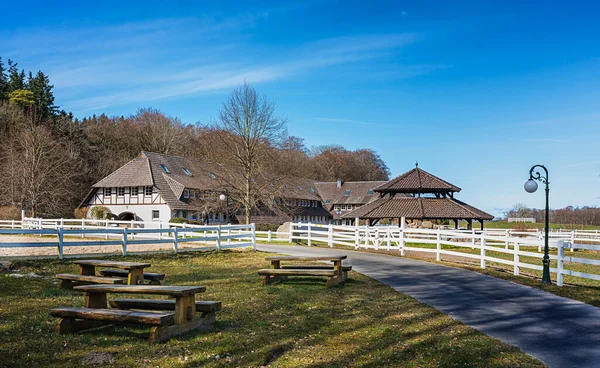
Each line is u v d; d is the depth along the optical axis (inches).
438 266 781.9
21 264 590.6
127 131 3166.8
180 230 855.7
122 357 264.2
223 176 1841.8
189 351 278.5
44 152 2001.7
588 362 281.1
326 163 4224.9
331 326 354.0
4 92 2780.5
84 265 477.4
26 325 317.7
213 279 571.8
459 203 1379.2
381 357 283.0
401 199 1387.8
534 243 653.3
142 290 312.7
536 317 398.6
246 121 1745.8
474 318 390.9
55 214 2032.5
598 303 464.8
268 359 277.4
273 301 434.6
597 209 2687.0
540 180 631.8
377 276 648.4
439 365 270.1
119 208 2188.7
